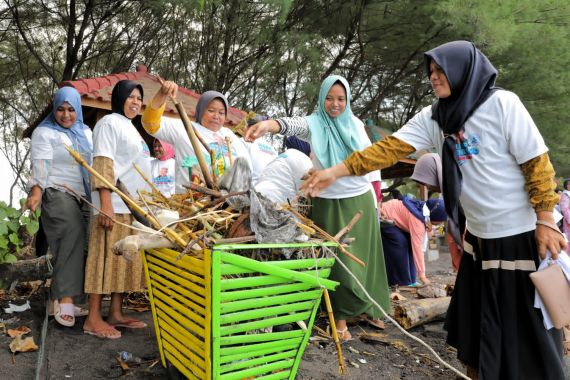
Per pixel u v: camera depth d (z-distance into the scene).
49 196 3.14
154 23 9.38
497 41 7.94
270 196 2.86
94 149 3.05
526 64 9.50
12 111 11.78
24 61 10.37
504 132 2.08
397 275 5.22
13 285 4.14
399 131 2.47
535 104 10.16
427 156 3.38
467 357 2.32
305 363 2.84
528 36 8.89
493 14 7.93
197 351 2.01
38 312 3.56
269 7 8.41
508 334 2.12
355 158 2.43
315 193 2.46
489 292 2.18
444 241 10.34
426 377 2.82
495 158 2.12
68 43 8.98
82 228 3.20
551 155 10.66
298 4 9.02
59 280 3.10
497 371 2.11
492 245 2.17
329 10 9.21
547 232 2.02
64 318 3.17
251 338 1.95
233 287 1.82
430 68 2.24
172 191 5.24
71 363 2.65
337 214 3.21
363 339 3.38
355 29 9.73
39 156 3.15
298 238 2.07
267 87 9.80
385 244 5.21
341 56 9.87
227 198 2.18
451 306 2.47
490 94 2.14
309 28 9.36
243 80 10.04
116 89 3.26
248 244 1.93
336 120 3.29
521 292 2.13
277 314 2.02
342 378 2.68
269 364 2.07
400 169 10.58
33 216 4.02
